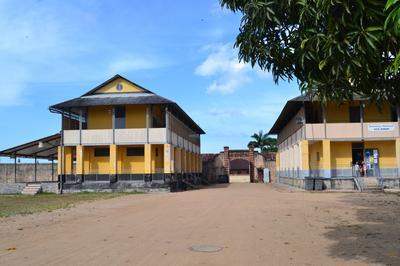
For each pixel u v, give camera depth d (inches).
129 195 1155.3
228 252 353.4
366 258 324.5
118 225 531.8
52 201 982.4
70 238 434.3
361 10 206.8
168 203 855.1
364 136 1229.7
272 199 908.0
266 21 267.1
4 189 1402.6
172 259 328.5
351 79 259.1
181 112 1531.7
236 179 2512.3
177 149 1588.3
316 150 1390.3
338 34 222.8
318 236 428.8
